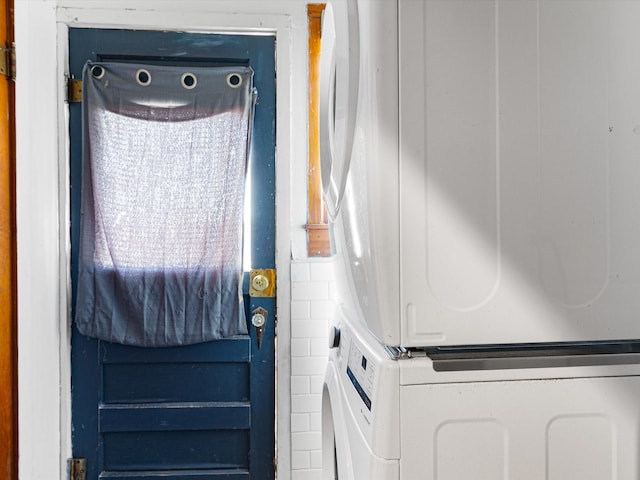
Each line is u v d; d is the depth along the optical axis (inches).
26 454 66.2
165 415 76.9
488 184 34.1
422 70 33.5
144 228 74.9
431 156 33.7
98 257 74.7
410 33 33.4
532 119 34.4
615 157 35.1
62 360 75.5
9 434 63.4
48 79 72.8
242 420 77.9
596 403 34.0
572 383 33.9
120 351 76.5
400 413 32.6
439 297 33.8
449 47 33.7
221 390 78.2
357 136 37.4
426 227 33.7
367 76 34.7
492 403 33.3
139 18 75.5
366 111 35.0
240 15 76.6
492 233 34.2
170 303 75.4
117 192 74.6
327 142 51.9
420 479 32.7
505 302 34.3
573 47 34.6
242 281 77.4
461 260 33.9
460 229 33.9
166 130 75.2
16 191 64.6
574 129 34.7
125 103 74.7
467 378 33.2
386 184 33.3
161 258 75.1
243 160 76.0
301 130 78.0
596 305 35.0
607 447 34.0
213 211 75.5
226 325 76.0
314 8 77.5
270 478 78.1
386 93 33.2
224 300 75.8
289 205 77.7
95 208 74.5
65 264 75.8
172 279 75.3
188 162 75.3
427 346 34.2
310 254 78.1
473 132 33.9
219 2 76.4
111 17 75.2
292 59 77.8
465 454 33.1
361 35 36.5
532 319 34.5
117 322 74.9
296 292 77.4
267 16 77.0
